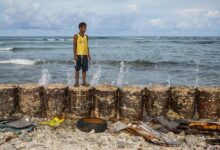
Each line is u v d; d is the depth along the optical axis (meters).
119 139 5.37
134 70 20.14
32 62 24.44
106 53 35.69
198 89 6.73
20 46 46.88
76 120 6.41
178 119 6.35
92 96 6.56
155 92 6.50
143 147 5.04
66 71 18.62
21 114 6.56
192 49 43.72
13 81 14.87
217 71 19.88
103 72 18.31
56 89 6.41
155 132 5.63
